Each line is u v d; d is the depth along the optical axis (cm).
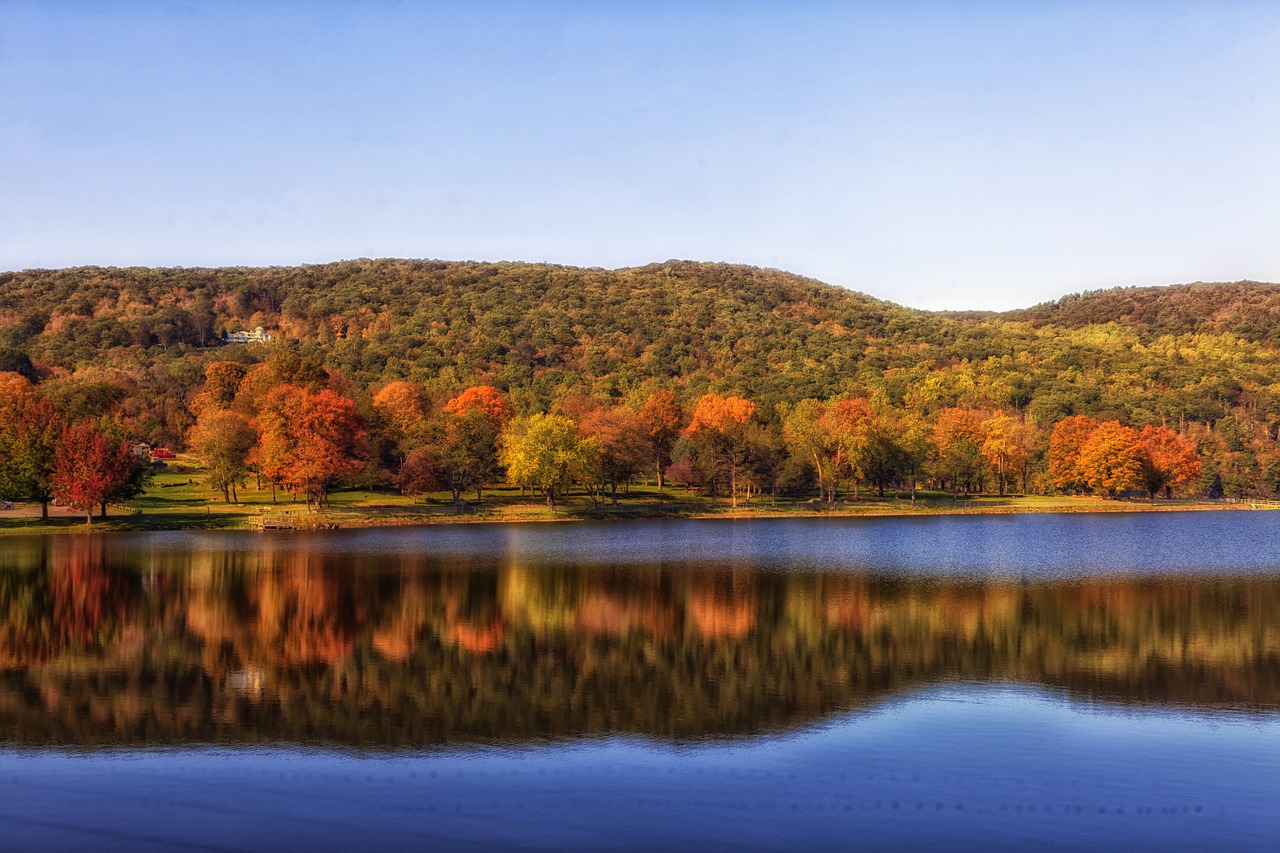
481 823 2709
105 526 11025
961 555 9231
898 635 5281
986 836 2630
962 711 3794
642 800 2869
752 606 6188
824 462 15162
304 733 3506
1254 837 2627
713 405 17112
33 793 2925
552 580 7306
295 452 12038
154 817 2744
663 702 3925
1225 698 4000
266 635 5216
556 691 4088
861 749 3322
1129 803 2845
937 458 17262
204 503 12938
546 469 13138
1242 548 10019
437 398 18412
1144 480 17400
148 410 17288
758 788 2969
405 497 14125
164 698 3962
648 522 13138
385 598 6419
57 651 4797
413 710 3800
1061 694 4047
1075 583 7262
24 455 10850
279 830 2659
